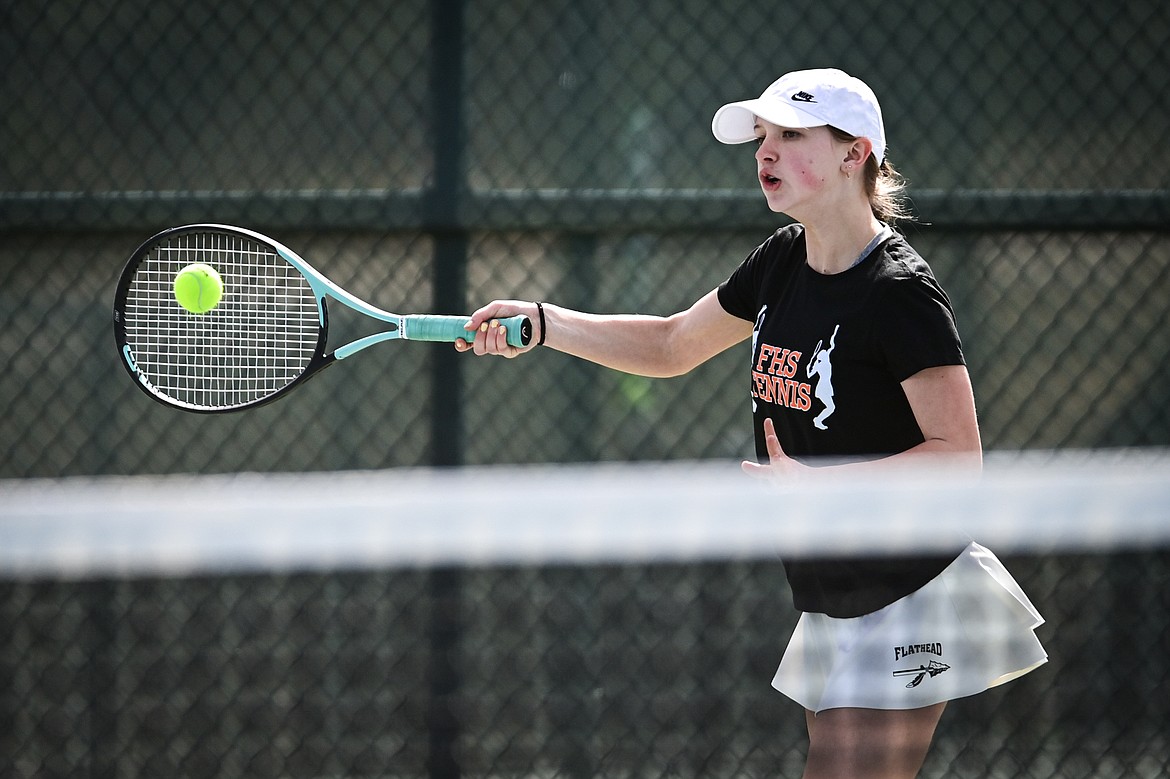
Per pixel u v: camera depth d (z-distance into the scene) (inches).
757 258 327.3
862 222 291.9
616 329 350.3
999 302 492.4
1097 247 491.2
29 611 444.5
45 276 491.8
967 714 410.3
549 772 419.2
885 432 287.6
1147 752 402.0
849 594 283.6
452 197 470.9
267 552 255.3
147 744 449.4
